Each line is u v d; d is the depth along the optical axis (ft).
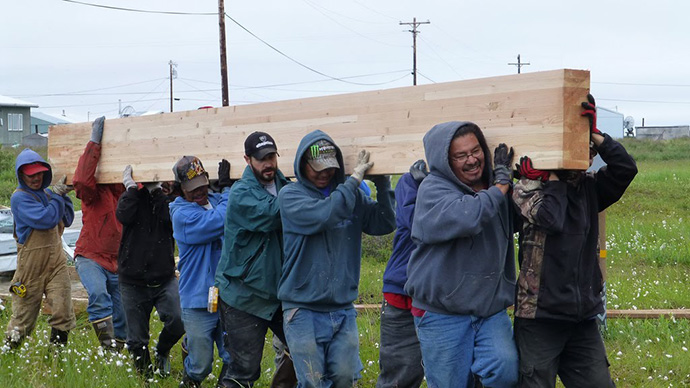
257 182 19.42
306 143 18.20
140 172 24.43
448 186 15.87
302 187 18.45
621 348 25.88
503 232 16.10
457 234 15.30
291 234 18.34
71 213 27.22
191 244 21.56
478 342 16.03
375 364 24.35
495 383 15.97
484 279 15.79
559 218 15.35
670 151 132.26
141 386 22.52
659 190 68.95
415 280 16.26
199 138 22.97
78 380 21.98
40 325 29.30
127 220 23.50
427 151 16.26
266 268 19.33
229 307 19.74
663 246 44.80
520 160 15.88
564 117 15.35
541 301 15.69
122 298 24.04
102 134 25.63
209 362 21.93
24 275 25.80
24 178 25.62
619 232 51.96
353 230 18.94
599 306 16.10
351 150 19.31
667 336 26.32
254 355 19.81
